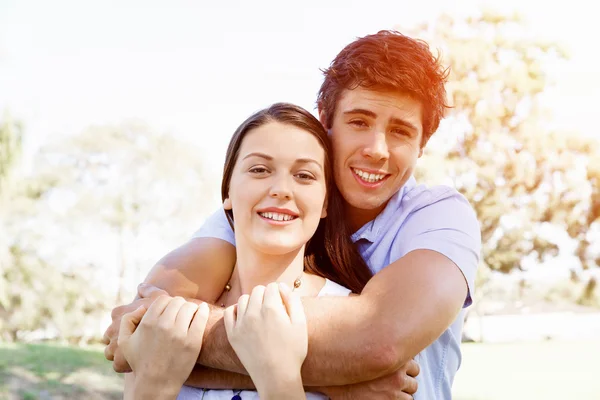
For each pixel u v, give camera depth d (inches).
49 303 631.2
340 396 61.4
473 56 601.3
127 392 65.2
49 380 322.0
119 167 698.8
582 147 608.1
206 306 63.0
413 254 65.3
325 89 74.1
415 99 70.8
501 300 716.7
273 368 56.6
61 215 653.3
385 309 59.6
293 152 64.0
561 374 446.9
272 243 63.8
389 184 71.5
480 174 601.9
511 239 634.8
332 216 72.4
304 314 59.1
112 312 67.4
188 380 63.8
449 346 73.9
